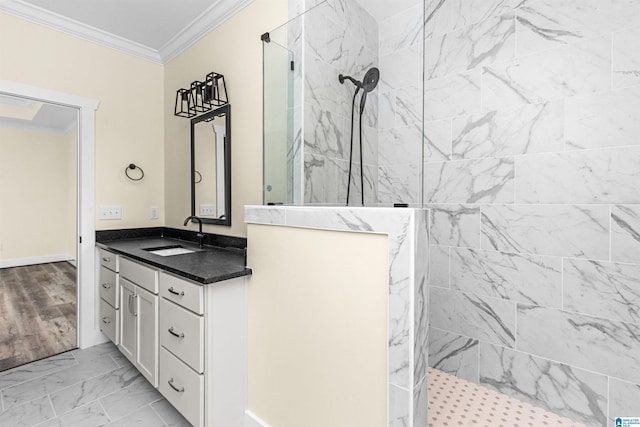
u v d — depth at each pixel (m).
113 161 2.68
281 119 1.61
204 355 1.41
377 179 1.19
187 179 2.71
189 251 2.31
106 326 2.38
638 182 1.42
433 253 2.05
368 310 1.12
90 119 2.54
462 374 1.96
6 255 2.23
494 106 1.79
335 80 1.32
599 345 1.53
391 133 1.16
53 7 2.23
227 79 2.29
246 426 1.56
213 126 2.40
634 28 1.41
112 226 2.68
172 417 1.67
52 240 2.40
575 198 1.57
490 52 1.80
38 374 2.08
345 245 1.18
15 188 2.26
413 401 1.01
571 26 1.55
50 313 2.39
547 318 1.67
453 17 1.92
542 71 1.64
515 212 1.75
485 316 1.87
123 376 2.06
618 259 1.47
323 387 1.25
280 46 1.62
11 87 2.18
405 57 1.13
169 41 2.71
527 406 1.71
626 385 1.47
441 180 2.00
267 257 1.48
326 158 1.35
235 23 2.23
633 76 1.41
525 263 1.73
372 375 1.11
